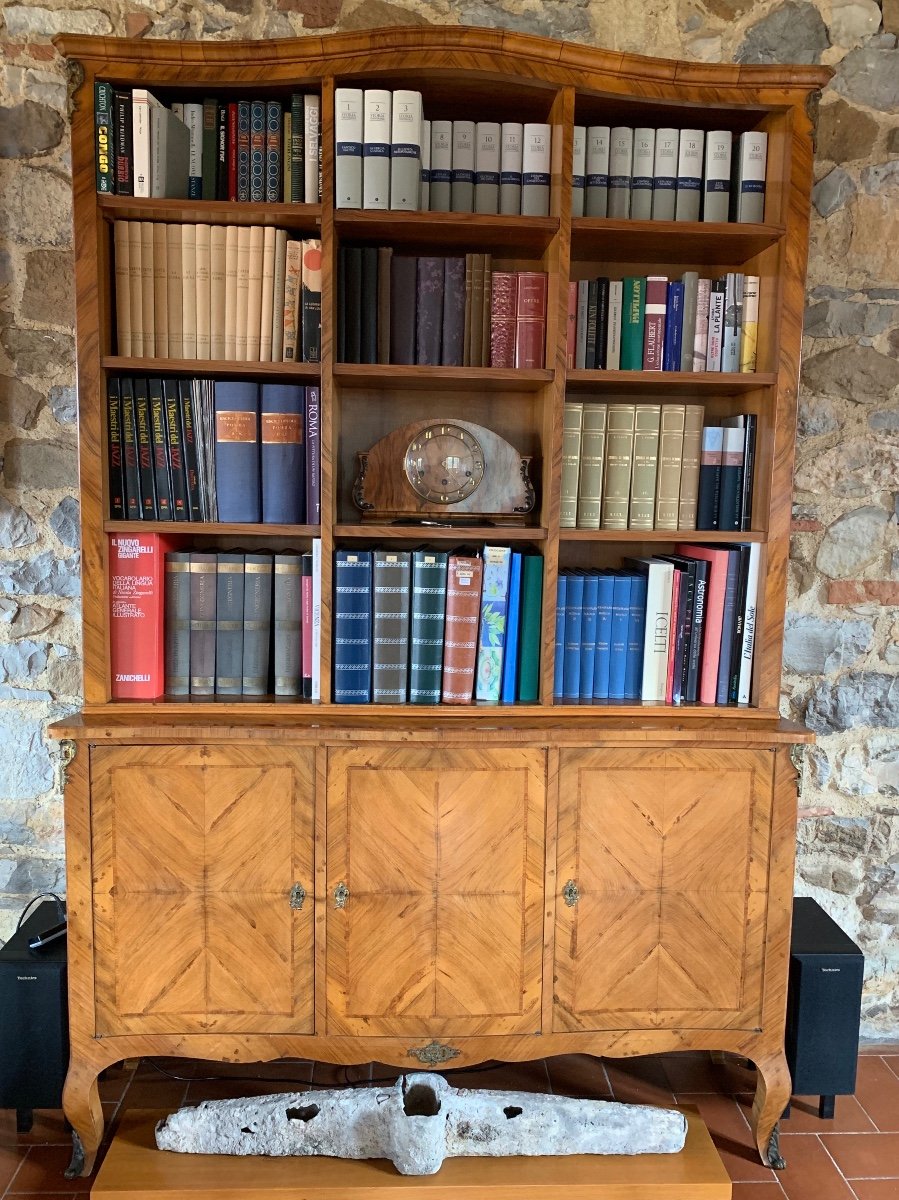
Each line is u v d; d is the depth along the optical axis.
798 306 1.96
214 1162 1.94
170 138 1.91
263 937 1.97
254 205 1.89
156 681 2.04
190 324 1.97
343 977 1.99
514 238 2.07
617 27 2.27
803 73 1.88
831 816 2.52
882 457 2.42
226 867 1.96
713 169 2.02
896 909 2.55
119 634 2.03
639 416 2.06
